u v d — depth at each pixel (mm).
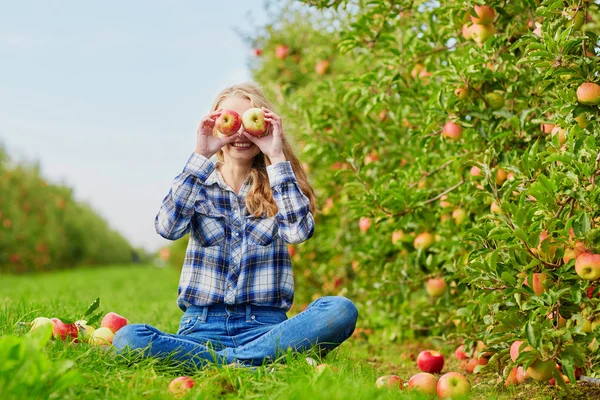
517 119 3150
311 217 2828
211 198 2820
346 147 4094
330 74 6758
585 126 2666
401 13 4020
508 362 2693
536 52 2639
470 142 3363
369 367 2838
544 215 2467
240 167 2932
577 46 2678
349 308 2588
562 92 2658
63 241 17953
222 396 2072
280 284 2785
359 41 4125
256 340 2545
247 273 2715
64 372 1817
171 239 2773
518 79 3285
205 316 2680
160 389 2043
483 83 3273
